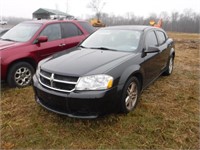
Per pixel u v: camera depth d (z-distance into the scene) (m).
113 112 3.19
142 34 4.19
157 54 4.47
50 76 3.08
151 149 2.73
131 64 3.42
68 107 2.93
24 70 4.67
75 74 2.91
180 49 12.10
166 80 5.43
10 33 5.42
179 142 2.86
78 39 5.95
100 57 3.47
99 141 2.85
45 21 5.59
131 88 3.48
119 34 4.33
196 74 6.15
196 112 3.70
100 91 2.87
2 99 4.08
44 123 3.25
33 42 4.88
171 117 3.47
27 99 4.08
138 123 3.25
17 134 2.99
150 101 4.05
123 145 2.78
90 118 2.90
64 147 2.74
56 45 5.34
